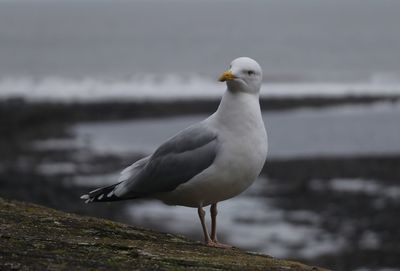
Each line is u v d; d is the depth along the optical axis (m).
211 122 6.68
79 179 25.00
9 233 5.44
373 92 53.88
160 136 35.78
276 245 17.70
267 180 24.70
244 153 6.45
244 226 19.23
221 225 19.20
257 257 5.59
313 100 47.03
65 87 58.28
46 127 37.47
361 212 20.73
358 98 48.09
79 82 61.56
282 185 23.98
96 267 4.65
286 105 45.66
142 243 5.63
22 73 74.62
